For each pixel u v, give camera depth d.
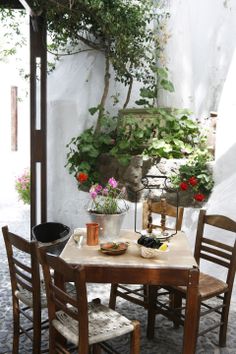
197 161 3.95
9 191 8.77
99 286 3.90
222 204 3.71
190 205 3.94
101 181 4.53
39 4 4.05
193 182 3.74
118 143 4.34
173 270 2.27
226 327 2.87
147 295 3.16
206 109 4.36
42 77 4.59
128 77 4.56
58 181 4.86
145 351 2.79
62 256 2.40
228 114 3.68
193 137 4.33
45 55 4.59
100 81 4.75
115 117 4.62
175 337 2.99
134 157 4.19
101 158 4.54
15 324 2.60
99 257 2.39
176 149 4.20
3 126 8.72
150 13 4.52
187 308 2.25
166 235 2.84
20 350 2.74
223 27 4.17
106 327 2.14
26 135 8.70
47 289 2.18
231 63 3.69
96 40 4.66
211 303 3.60
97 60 4.74
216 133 3.85
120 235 2.92
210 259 3.02
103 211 2.76
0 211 7.28
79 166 4.47
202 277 2.93
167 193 4.04
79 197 4.73
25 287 2.45
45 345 2.78
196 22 4.39
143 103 4.53
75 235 2.83
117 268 2.28
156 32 4.57
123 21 4.24
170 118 4.22
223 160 3.73
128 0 4.37
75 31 4.50
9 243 2.52
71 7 4.14
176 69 4.48
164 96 4.60
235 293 3.67
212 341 2.95
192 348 2.28
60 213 4.88
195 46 4.43
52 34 4.67
